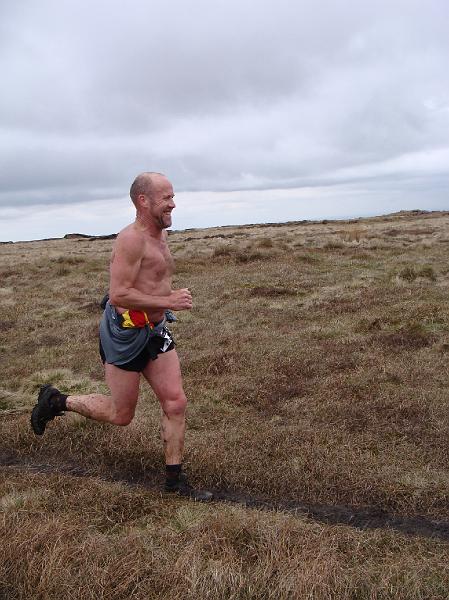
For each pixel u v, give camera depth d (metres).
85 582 2.95
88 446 4.80
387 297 10.64
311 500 3.96
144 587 2.93
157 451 4.61
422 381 6.14
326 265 15.58
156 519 3.64
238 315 10.27
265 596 2.88
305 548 3.14
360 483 4.02
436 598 2.83
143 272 3.70
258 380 6.61
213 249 21.48
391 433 4.95
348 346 7.67
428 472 4.19
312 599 2.81
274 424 5.36
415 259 15.73
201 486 4.15
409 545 3.32
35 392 6.66
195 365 7.28
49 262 20.45
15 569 3.06
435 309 9.13
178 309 3.65
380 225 40.94
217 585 2.91
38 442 4.91
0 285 16.44
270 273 14.66
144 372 3.94
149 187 3.61
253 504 3.93
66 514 3.60
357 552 3.20
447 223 38.34
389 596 2.87
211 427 5.38
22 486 4.04
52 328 10.41
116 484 4.12
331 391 6.03
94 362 7.97
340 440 4.88
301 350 7.64
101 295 13.59
